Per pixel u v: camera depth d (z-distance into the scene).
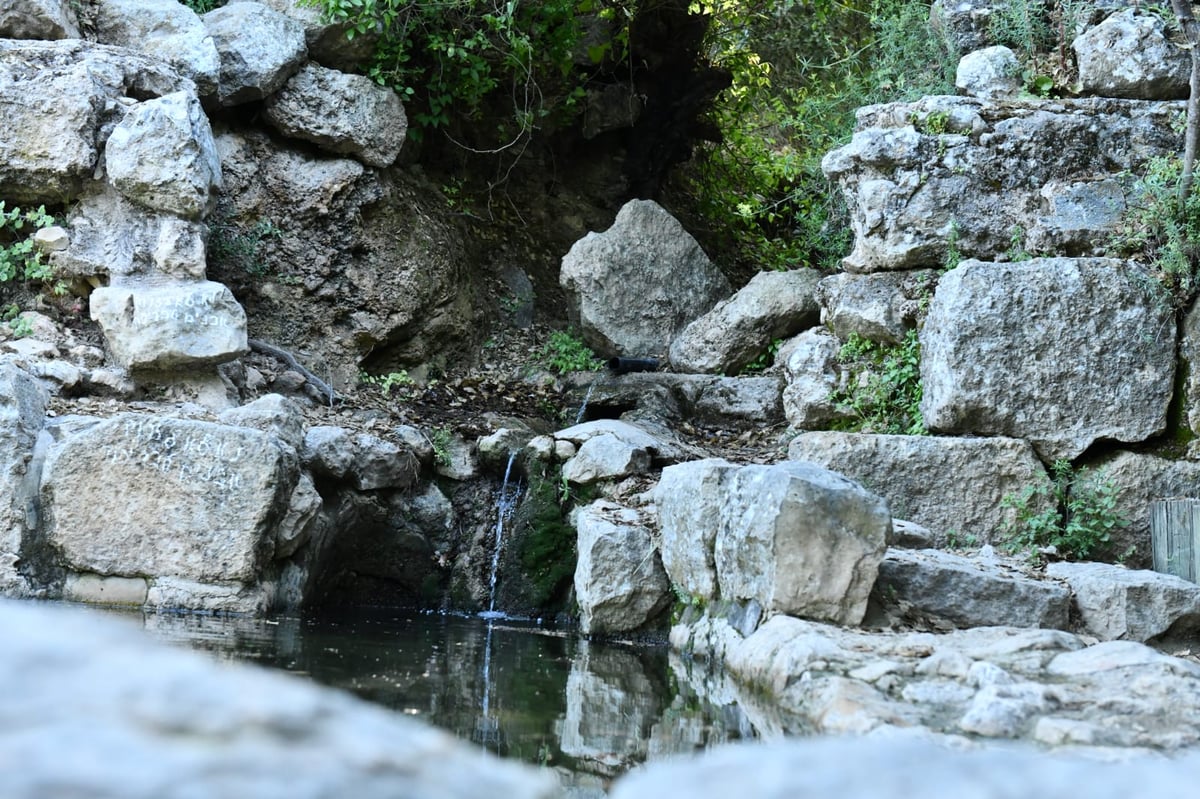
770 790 1.60
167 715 1.48
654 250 10.94
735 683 5.34
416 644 6.18
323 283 9.98
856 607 5.62
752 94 13.50
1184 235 7.72
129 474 6.74
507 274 11.64
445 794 1.45
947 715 4.05
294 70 9.95
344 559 8.30
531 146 12.24
